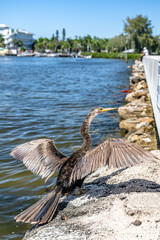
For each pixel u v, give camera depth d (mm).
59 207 5117
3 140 10914
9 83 32312
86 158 3674
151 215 4258
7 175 7629
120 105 18250
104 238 3904
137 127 11617
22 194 6539
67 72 52188
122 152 3332
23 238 4469
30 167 3990
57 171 7711
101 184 5852
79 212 4805
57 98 21250
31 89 26891
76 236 4047
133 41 132375
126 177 5805
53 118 14422
